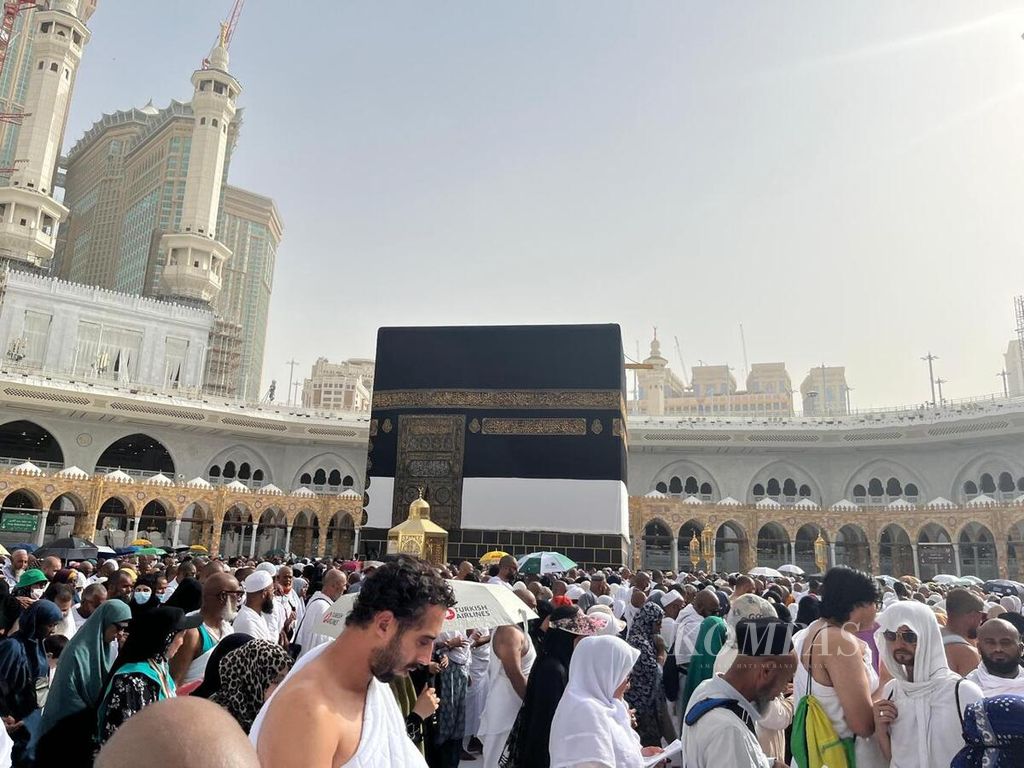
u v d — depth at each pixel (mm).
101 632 4156
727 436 50312
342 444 54250
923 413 46875
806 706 3613
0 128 92750
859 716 3512
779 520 42344
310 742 2066
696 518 42688
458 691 6398
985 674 3949
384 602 2287
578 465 26375
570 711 3605
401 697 4723
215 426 49938
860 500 50688
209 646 5043
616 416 26625
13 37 97125
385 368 28344
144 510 52781
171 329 57656
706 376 148000
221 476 52219
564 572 16141
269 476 53188
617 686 3721
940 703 3385
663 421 50844
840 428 48656
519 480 26500
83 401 45719
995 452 46125
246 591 6625
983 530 45406
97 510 38500
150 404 47188
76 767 3854
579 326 27625
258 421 50688
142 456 57438
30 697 5594
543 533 25906
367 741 2225
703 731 3076
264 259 125875
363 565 17297
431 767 6293
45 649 6551
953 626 4770
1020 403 42625
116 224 108188
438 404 27594
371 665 2285
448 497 26734
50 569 10680
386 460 27531
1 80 94875
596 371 27141
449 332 28312
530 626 6980
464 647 6547
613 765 3471
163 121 101562
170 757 1001
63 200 122625
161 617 3859
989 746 2809
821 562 40375
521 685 5441
